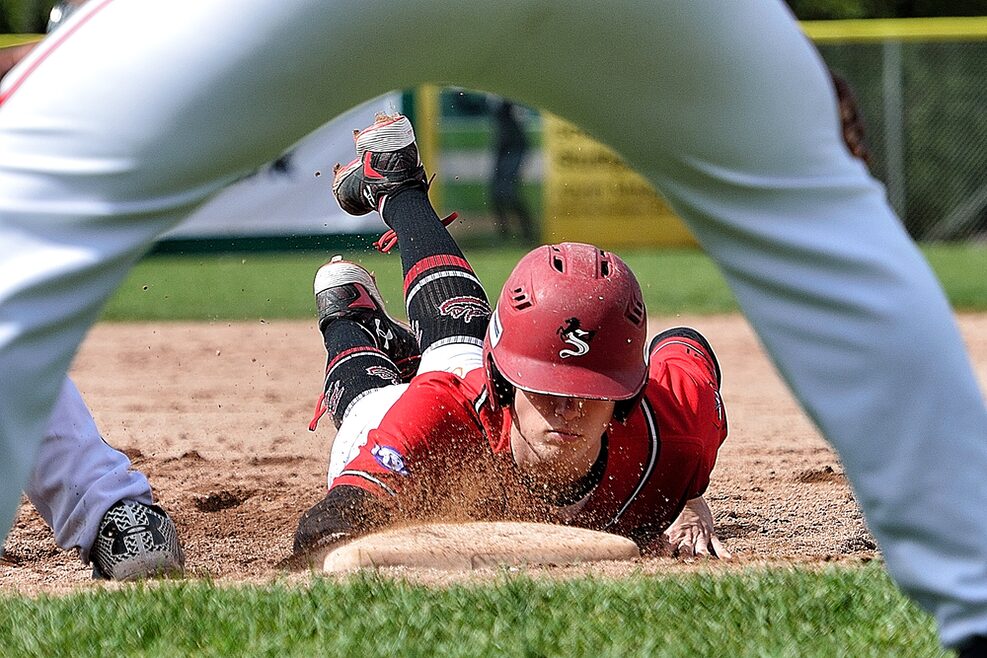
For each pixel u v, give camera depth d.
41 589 11.39
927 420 6.83
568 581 10.06
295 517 15.91
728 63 6.67
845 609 9.37
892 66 60.16
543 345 11.06
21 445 6.36
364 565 11.03
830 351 6.92
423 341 13.97
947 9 82.56
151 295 45.03
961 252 57.94
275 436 22.12
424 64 6.84
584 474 11.93
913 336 6.80
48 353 6.34
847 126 7.81
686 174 7.02
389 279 46.94
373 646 8.55
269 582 10.59
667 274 49.41
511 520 12.36
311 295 44.22
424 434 12.12
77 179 6.23
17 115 6.27
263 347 34.38
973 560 6.93
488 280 45.28
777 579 10.16
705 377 13.11
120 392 27.27
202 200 6.62
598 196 59.62
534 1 6.56
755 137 6.80
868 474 7.00
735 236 7.05
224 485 17.67
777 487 17.27
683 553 12.46
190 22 6.25
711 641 8.61
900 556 7.11
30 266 6.21
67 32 6.42
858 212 6.94
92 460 12.25
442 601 9.49
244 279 49.34
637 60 6.68
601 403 11.32
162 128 6.26
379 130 15.69
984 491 6.90
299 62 6.39
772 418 24.05
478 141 58.25
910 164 61.62
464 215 58.59
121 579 12.16
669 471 12.21
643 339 11.34
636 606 9.38
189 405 25.67
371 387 14.27
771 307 7.05
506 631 8.84
